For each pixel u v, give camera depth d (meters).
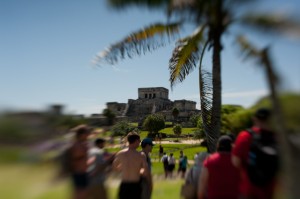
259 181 3.76
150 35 9.20
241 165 3.97
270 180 3.72
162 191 8.73
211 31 8.84
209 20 8.58
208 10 8.17
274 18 6.55
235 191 4.21
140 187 5.81
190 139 80.50
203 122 9.98
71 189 3.58
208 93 10.04
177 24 9.06
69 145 3.35
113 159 5.75
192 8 7.73
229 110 9.38
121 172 5.75
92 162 4.47
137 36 9.16
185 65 10.81
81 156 3.63
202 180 4.42
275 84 3.98
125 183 5.71
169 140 79.56
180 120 133.75
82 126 3.54
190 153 40.12
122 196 5.67
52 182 2.69
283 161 3.59
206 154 5.17
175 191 8.72
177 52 10.16
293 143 3.60
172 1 7.54
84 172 3.81
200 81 10.20
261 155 3.75
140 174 5.83
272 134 3.83
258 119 3.89
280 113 3.78
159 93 149.12
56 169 2.76
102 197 4.75
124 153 5.79
